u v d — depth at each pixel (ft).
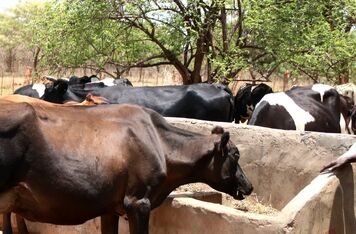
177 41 37.37
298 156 17.58
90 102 22.36
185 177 15.53
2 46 111.45
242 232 13.71
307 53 34.37
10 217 17.97
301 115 22.68
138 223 14.37
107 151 13.82
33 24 38.14
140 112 14.89
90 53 38.01
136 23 38.37
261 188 18.38
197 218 14.80
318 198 13.32
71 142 13.43
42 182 13.03
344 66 35.53
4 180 12.75
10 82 76.89
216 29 40.78
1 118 12.64
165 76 69.62
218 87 27.84
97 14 36.60
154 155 14.57
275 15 33.68
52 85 29.50
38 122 13.08
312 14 34.45
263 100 23.45
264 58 37.60
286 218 12.99
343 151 16.70
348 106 28.68
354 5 34.30
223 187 15.81
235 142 18.83
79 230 17.66
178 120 19.84
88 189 13.44
